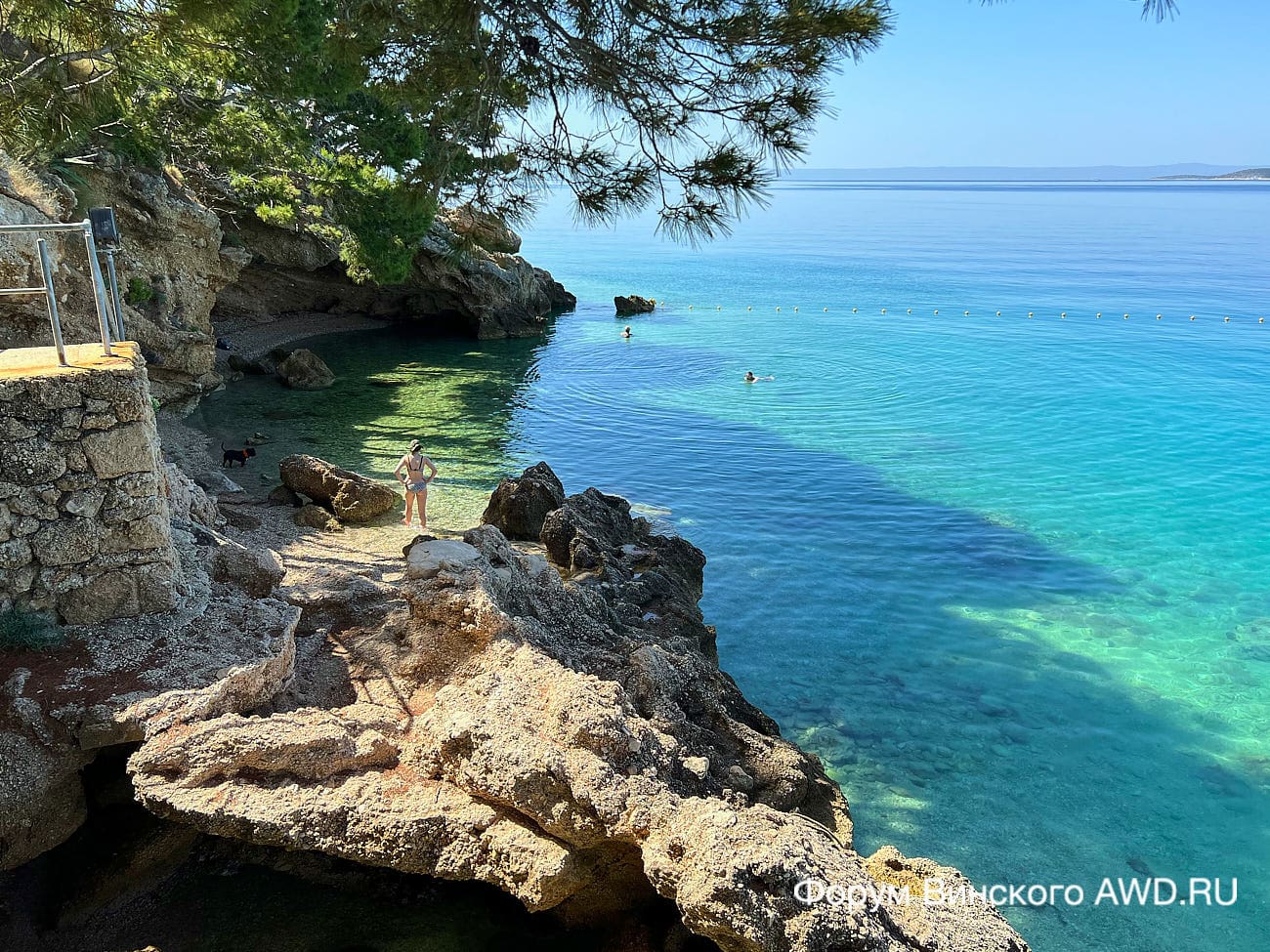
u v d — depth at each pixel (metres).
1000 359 45.50
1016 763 13.45
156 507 10.07
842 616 17.91
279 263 43.78
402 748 9.32
